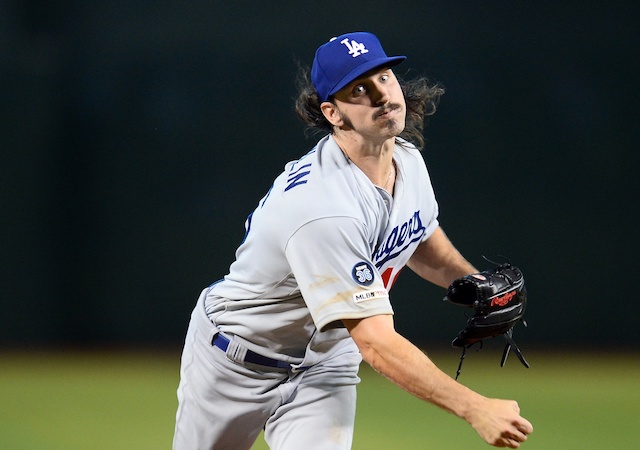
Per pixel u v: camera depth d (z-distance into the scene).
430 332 34.12
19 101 35.56
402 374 10.78
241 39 34.41
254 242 12.13
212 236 35.12
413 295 34.12
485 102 33.72
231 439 13.30
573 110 33.59
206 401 13.06
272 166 34.62
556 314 34.03
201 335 13.09
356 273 11.09
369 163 11.79
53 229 35.97
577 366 31.95
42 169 35.84
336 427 12.54
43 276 36.00
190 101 34.91
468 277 12.30
